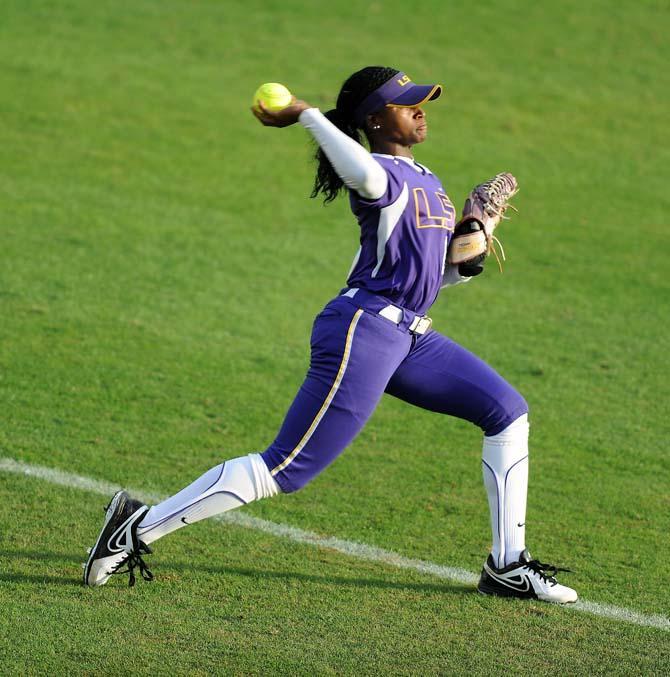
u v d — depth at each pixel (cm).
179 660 1327
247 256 3491
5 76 5050
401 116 1466
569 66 5831
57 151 4322
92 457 2078
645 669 1356
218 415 2348
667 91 5628
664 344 2981
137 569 1611
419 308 1477
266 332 2897
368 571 1656
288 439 1472
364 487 2022
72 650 1338
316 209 3991
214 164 4353
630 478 2131
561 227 3988
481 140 4838
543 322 3111
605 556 1766
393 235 1427
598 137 5016
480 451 2233
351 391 1445
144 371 2570
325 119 1390
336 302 1467
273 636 1408
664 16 6594
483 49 5953
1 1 6056
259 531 1797
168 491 1942
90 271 3244
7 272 3172
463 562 1711
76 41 5616
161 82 5181
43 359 2595
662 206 4288
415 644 1403
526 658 1376
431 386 1536
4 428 2189
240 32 5919
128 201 3894
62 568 1598
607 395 2608
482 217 1573
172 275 3272
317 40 5878
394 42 5931
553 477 2122
